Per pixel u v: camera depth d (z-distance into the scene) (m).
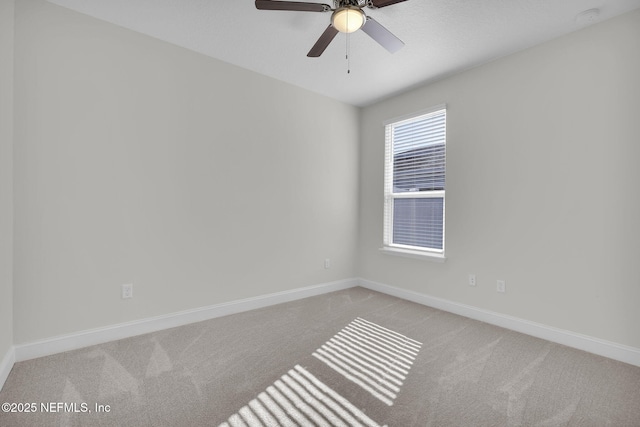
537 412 1.60
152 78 2.59
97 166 2.34
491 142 2.89
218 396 1.73
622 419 1.55
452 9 2.18
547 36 2.49
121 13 2.28
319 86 3.56
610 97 2.23
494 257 2.86
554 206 2.50
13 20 1.97
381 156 3.96
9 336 1.96
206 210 2.89
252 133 3.20
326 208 3.88
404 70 3.12
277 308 3.26
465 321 2.92
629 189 2.15
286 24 2.41
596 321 2.29
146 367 2.03
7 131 1.89
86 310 2.31
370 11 2.20
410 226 3.70
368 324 2.83
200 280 2.87
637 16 2.12
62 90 2.20
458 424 1.51
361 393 1.77
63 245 2.21
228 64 3.02
